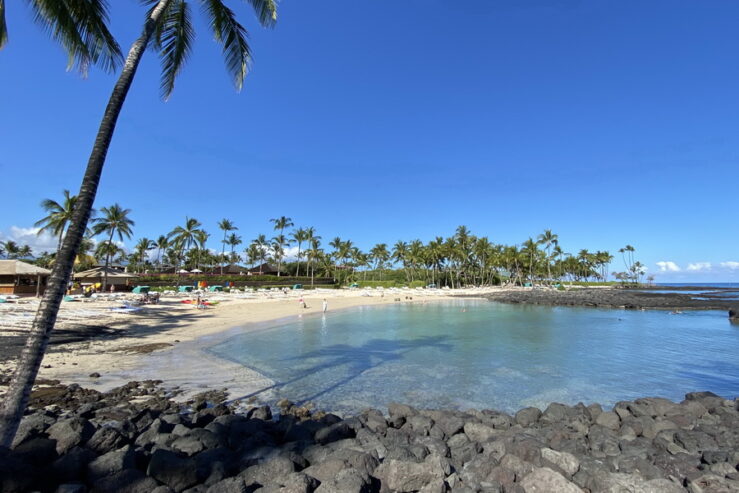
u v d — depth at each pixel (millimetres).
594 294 65188
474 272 102250
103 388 9961
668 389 11148
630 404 8828
